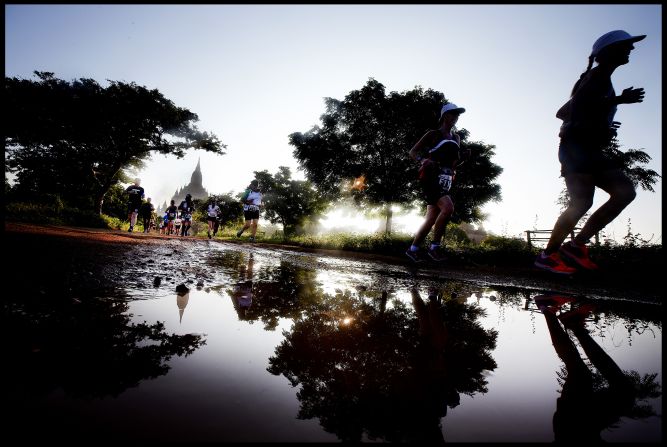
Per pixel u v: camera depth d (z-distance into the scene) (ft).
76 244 10.98
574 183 8.72
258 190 37.45
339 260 19.94
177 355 2.72
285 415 1.91
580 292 12.13
